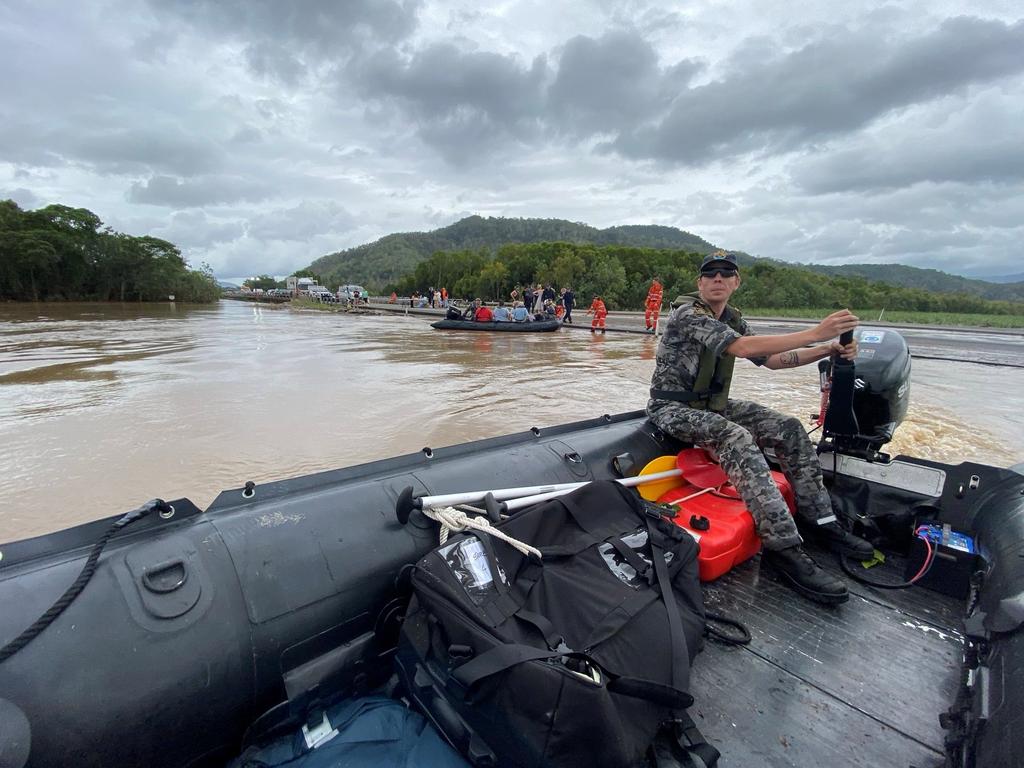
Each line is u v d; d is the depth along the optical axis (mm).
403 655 1304
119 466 3812
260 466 3824
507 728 1038
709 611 1818
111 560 1182
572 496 1602
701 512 2012
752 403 2383
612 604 1300
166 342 13250
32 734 936
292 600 1312
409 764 1163
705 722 1357
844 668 1565
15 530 2881
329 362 9586
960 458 4305
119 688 1044
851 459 2330
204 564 1250
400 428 4855
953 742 1138
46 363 9133
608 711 1021
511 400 6137
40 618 1013
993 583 1524
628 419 2771
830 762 1244
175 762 1170
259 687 1265
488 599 1235
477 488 1836
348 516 1529
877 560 2156
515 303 22328
